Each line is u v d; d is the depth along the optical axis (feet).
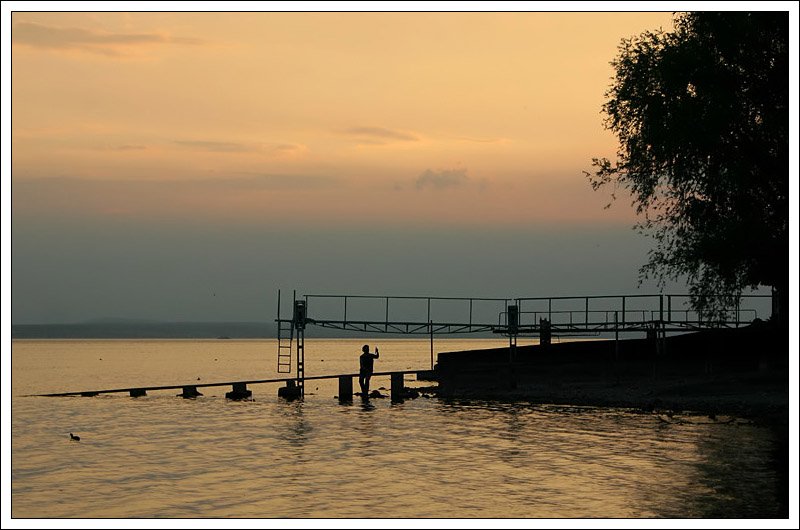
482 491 92.68
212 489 95.86
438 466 107.86
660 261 157.79
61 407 184.34
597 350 195.72
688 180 154.10
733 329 180.04
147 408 181.68
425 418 158.71
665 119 148.05
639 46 155.43
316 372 375.45
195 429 146.61
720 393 165.89
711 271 153.48
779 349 169.37
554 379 199.93
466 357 208.03
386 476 101.86
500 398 188.55
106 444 129.90
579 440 125.49
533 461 109.70
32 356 600.80
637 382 188.75
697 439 122.11
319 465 110.01
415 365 458.50
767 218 148.66
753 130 148.97
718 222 153.28
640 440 123.34
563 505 85.51
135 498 91.76
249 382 205.87
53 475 104.68
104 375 357.20
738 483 91.97
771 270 147.84
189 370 408.05
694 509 81.82
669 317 185.98
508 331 200.03
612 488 92.12
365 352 198.59
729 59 147.54
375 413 169.37
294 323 205.26
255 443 129.80
